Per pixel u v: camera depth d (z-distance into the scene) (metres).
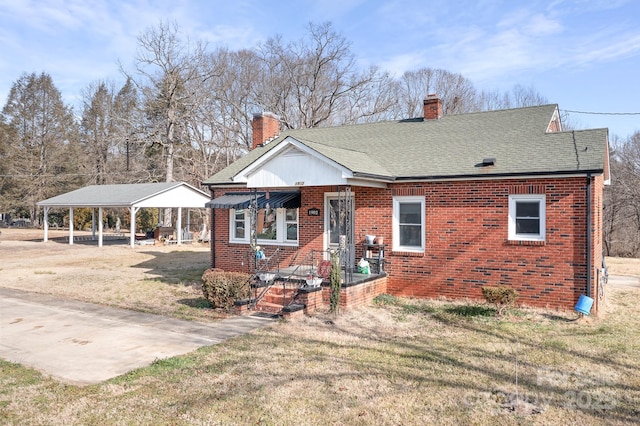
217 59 53.31
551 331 11.12
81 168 65.94
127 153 62.31
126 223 61.12
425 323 11.96
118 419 6.55
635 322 12.21
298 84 49.47
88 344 10.25
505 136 16.28
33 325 12.02
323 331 11.23
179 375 8.23
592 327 11.51
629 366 8.70
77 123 68.44
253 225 16.17
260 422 6.47
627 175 40.81
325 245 17.05
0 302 15.18
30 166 65.06
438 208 14.97
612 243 41.50
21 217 74.88
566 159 13.33
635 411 6.82
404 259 15.52
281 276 14.38
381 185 15.47
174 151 49.88
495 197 14.05
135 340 10.54
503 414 6.72
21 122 66.81
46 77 67.69
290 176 14.67
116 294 16.42
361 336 10.78
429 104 20.08
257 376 8.19
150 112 50.22
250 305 13.55
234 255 19.11
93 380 8.04
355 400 7.20
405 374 8.30
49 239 45.06
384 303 14.40
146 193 36.78
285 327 11.62
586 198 12.76
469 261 14.49
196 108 48.88
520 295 13.70
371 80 49.66
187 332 11.22
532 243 13.48
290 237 18.05
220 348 9.81
